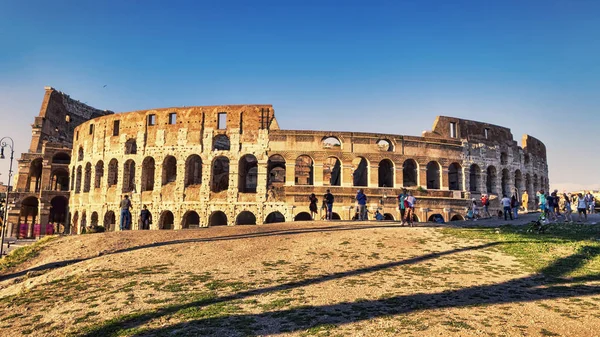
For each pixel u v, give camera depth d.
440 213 62.97
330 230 36.81
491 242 30.62
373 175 61.75
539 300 18.20
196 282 22.08
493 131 72.00
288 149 61.16
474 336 13.83
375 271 23.98
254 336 14.20
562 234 33.66
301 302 18.08
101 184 70.19
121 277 23.84
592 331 14.32
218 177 67.19
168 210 61.81
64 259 31.23
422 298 18.59
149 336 14.60
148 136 65.12
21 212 82.56
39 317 18.14
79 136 75.81
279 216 68.69
